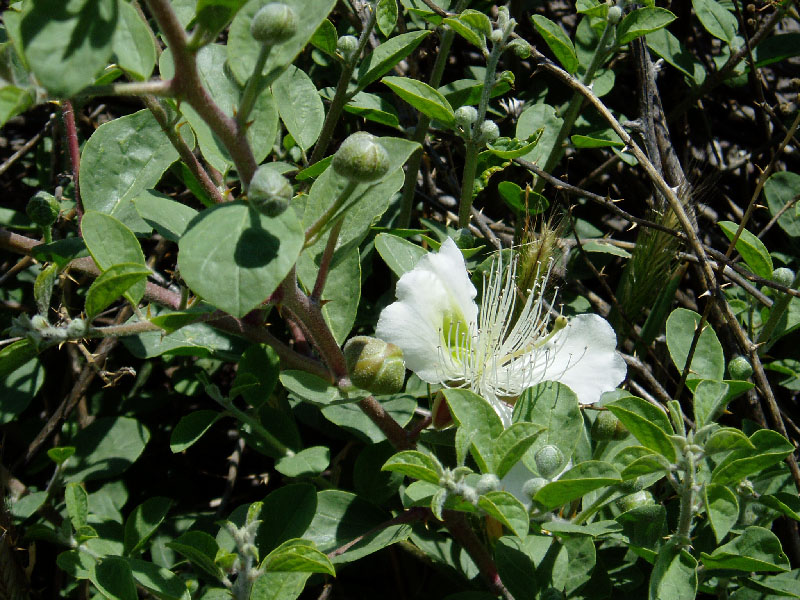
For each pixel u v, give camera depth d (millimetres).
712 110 532
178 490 398
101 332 278
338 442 389
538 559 311
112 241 282
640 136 451
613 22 380
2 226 402
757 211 506
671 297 386
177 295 318
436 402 312
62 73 222
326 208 286
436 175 483
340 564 350
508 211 479
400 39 374
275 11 244
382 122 397
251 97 253
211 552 302
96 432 360
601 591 310
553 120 418
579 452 326
